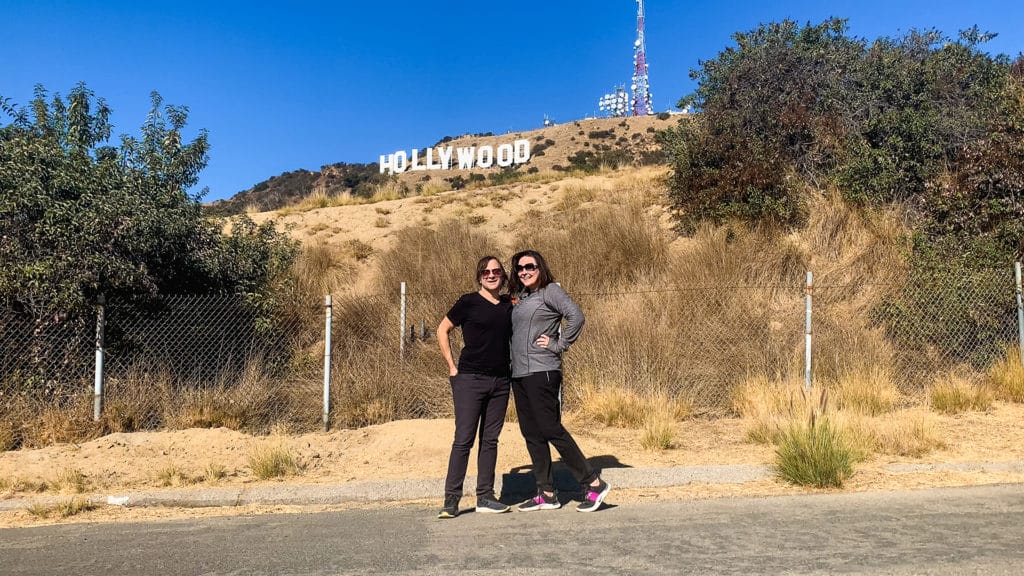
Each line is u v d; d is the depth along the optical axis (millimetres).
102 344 8016
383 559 4102
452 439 7074
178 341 9422
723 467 6246
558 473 6191
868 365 9625
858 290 11430
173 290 9711
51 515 5301
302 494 5711
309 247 15711
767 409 8273
